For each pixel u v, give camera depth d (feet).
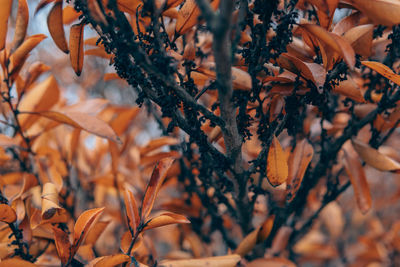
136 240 2.38
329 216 4.24
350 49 2.14
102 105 2.82
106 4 2.17
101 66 4.88
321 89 2.22
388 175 5.26
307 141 2.55
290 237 2.97
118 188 3.01
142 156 2.89
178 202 2.93
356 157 2.60
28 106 2.75
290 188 2.50
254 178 2.56
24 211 2.49
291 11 2.26
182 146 2.80
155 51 2.25
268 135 2.42
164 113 2.28
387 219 5.17
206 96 2.94
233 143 2.33
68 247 2.34
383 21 2.18
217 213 2.93
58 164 2.90
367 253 3.99
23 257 2.44
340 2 2.31
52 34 2.35
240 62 2.38
